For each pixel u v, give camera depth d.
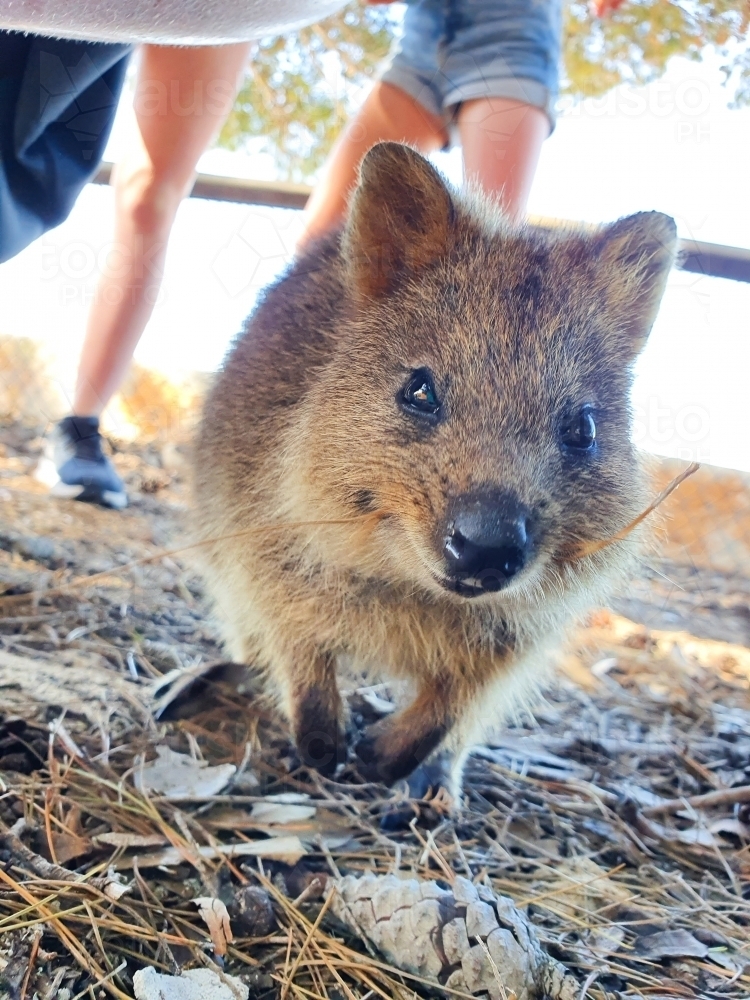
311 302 0.28
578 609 0.28
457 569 0.21
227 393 0.30
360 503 0.24
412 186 0.24
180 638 0.36
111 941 0.20
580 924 0.24
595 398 0.24
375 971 0.20
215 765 0.27
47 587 0.36
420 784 0.29
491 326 0.23
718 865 0.28
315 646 0.28
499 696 0.30
